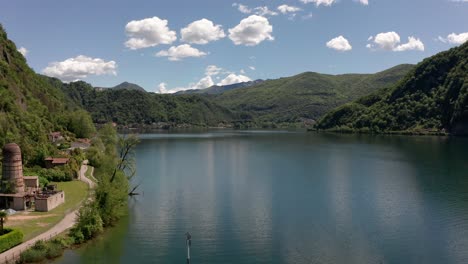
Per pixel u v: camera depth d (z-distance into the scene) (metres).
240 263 58.97
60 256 57.84
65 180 105.44
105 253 60.09
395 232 72.38
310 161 168.00
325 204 92.38
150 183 118.25
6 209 71.88
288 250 63.91
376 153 193.75
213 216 82.19
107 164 93.94
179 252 62.41
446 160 163.00
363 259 60.56
